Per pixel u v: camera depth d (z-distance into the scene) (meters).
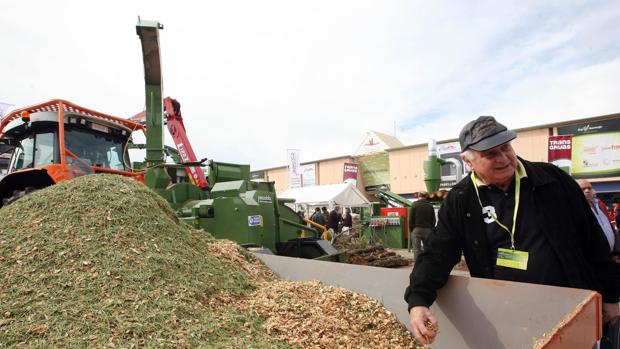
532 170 1.73
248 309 2.49
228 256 3.30
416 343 2.41
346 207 15.41
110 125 5.24
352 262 8.23
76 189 3.01
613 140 17.34
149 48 5.46
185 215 5.25
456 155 22.17
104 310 2.06
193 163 5.74
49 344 1.81
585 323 1.45
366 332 2.46
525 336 1.70
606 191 17.41
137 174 5.51
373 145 38.25
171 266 2.60
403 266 8.48
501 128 1.69
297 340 2.22
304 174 31.03
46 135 4.68
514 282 1.72
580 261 1.65
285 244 5.44
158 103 5.80
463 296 1.93
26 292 2.13
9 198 4.97
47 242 2.50
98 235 2.59
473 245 1.84
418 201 7.64
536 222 1.68
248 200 4.83
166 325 2.06
